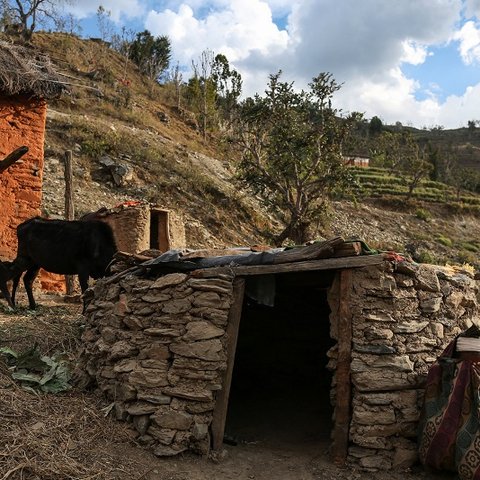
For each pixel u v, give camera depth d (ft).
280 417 23.91
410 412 17.61
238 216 81.00
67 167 40.27
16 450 14.99
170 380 17.69
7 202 37.19
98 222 30.25
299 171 72.49
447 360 17.04
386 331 17.83
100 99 103.45
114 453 16.51
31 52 38.40
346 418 17.81
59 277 40.70
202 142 112.27
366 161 176.55
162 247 41.81
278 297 29.76
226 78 150.00
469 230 132.57
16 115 37.58
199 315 17.94
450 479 16.99
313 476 17.03
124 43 161.79
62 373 20.88
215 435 17.90
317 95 73.82
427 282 19.02
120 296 19.92
